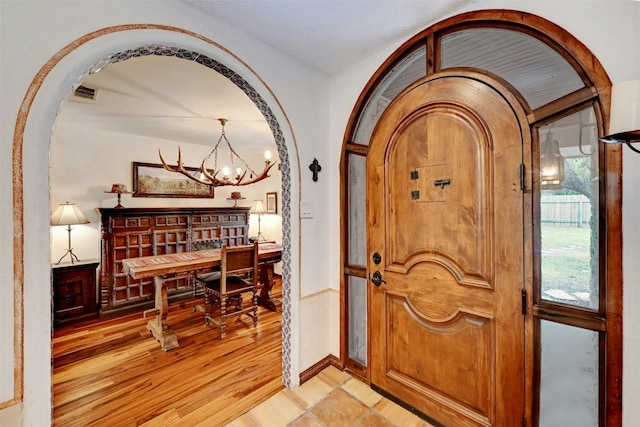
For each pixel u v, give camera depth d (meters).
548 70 1.25
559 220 1.20
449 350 1.51
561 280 1.20
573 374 1.18
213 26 1.48
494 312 1.35
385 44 1.75
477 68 1.43
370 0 1.37
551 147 1.22
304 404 1.74
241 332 2.87
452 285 1.48
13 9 0.96
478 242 1.40
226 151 4.85
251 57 1.65
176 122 3.32
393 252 1.74
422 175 1.59
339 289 2.08
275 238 5.23
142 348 2.53
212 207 4.46
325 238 2.10
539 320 1.25
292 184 1.88
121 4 1.19
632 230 1.01
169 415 1.66
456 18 1.45
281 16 1.48
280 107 1.81
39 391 1.01
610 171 1.05
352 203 2.06
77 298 3.16
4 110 0.95
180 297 3.90
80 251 3.52
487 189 1.36
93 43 1.11
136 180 3.91
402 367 1.71
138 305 3.53
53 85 1.03
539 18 1.22
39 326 1.01
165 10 1.31
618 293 1.04
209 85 2.31
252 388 1.91
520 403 1.28
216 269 3.16
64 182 3.41
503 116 1.31
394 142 1.71
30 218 0.99
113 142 3.76
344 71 2.05
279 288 4.48
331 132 2.14
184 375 2.08
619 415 1.04
